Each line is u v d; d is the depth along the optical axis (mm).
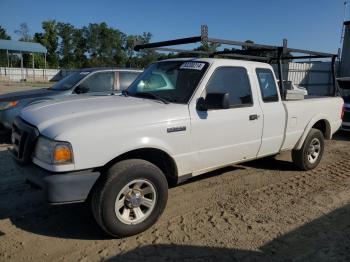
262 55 7211
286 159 7402
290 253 3797
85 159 3686
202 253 3748
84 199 3709
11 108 8078
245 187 5723
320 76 26531
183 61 5152
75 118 3891
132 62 66188
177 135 4340
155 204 4125
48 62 78250
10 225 4215
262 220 4539
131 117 4039
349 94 11133
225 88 4949
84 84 8648
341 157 8023
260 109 5383
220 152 4895
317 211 4867
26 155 3873
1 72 52219
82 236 4008
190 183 5801
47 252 3680
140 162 3984
